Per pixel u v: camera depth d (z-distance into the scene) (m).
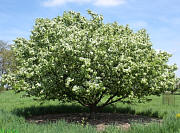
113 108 14.41
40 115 13.26
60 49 9.52
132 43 10.40
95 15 11.84
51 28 10.81
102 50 9.85
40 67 9.62
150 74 10.24
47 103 16.53
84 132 6.82
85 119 11.80
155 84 10.19
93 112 11.83
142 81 9.54
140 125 7.45
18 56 11.62
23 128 7.14
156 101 21.27
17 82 10.62
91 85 8.94
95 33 10.70
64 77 10.02
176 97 29.50
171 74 11.23
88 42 9.66
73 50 9.27
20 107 14.59
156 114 12.94
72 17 12.14
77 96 10.94
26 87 9.96
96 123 10.84
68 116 12.88
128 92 10.27
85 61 8.85
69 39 9.67
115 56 9.73
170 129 7.17
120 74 9.84
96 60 9.67
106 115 13.16
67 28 10.77
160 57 10.75
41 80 10.07
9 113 10.98
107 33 11.37
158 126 7.39
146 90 10.78
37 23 11.56
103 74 9.82
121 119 11.90
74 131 6.89
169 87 11.14
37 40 11.40
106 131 7.09
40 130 7.01
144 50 10.69
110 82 9.95
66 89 10.36
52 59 9.54
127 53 10.14
